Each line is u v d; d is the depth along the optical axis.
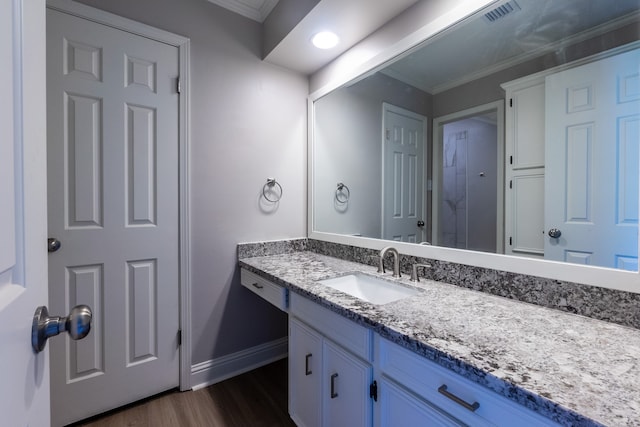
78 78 1.40
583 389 0.55
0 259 0.37
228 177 1.85
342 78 1.86
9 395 0.39
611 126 0.88
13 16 0.42
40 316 0.49
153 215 1.61
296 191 2.15
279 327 2.10
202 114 1.75
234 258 1.89
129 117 1.53
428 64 1.38
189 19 1.70
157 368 1.65
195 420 1.51
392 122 1.57
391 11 1.47
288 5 1.67
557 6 0.98
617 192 0.87
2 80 0.38
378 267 1.51
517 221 1.08
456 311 0.96
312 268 1.63
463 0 1.20
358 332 1.01
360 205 1.77
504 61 1.12
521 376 0.59
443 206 1.34
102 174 1.47
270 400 1.67
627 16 0.85
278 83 2.05
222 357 1.87
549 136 1.00
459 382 0.70
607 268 0.88
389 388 0.89
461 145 1.26
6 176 0.39
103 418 1.49
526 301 1.04
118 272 1.52
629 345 0.72
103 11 1.45
